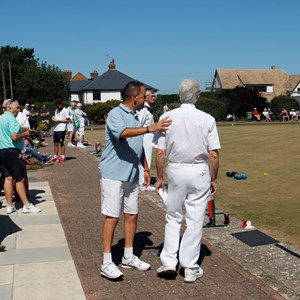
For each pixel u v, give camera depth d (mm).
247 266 4711
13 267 4852
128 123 4422
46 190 9312
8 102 7105
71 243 5684
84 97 58219
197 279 4406
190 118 4246
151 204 7742
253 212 7199
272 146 18578
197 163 4340
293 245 5477
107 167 4457
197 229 4395
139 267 4680
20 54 75188
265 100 50031
